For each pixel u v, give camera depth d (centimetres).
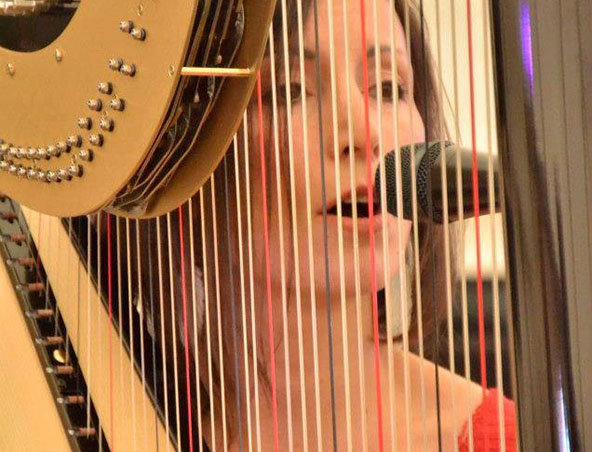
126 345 276
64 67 191
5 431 273
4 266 307
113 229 293
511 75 109
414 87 222
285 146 248
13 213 320
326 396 265
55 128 195
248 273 265
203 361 274
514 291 111
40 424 270
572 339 108
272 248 257
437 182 141
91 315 286
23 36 238
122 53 173
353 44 236
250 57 166
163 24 162
